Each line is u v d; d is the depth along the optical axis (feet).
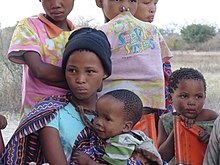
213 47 123.24
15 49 9.65
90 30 9.25
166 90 12.76
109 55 9.15
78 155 8.61
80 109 8.91
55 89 9.64
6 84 40.14
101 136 8.78
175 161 11.10
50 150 8.51
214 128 10.55
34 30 9.91
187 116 10.97
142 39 11.13
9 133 31.27
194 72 11.11
